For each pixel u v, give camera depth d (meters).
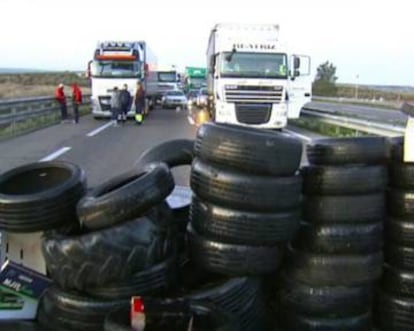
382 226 4.49
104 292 3.94
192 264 4.48
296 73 25.03
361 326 4.41
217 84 24.17
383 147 4.43
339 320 4.35
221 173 4.17
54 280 4.10
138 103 29.77
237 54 24.03
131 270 3.93
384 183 4.46
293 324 4.43
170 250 4.22
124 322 3.54
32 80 110.69
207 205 4.26
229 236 4.15
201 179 4.27
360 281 4.33
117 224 3.93
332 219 4.34
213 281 4.39
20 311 4.31
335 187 4.32
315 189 4.38
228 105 23.95
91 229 3.98
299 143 4.32
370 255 4.38
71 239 3.91
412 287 4.45
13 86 79.00
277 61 24.05
